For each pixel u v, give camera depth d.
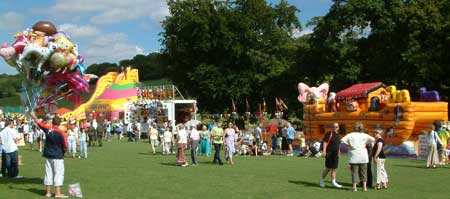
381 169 13.45
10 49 13.70
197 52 55.47
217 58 55.22
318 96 30.14
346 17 42.44
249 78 54.59
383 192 12.82
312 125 29.55
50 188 13.01
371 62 41.53
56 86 14.75
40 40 13.89
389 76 40.44
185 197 12.09
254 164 20.72
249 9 56.50
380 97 26.00
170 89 50.12
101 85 61.97
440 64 37.72
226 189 13.38
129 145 35.12
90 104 57.69
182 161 20.23
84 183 14.62
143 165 20.23
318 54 45.41
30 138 31.41
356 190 13.03
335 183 13.73
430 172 17.38
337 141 13.63
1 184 14.34
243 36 54.84
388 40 40.44
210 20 53.81
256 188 13.54
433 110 24.56
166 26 57.12
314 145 25.25
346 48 42.25
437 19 36.94
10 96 125.12
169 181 15.04
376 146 13.44
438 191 12.99
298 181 15.00
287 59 57.34
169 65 58.53
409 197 12.05
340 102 28.38
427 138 19.28
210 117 52.28
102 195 12.41
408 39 37.97
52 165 12.04
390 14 39.84
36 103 14.63
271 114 53.84
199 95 56.84
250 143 26.73
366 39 43.91
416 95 39.78
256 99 56.72
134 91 56.12
